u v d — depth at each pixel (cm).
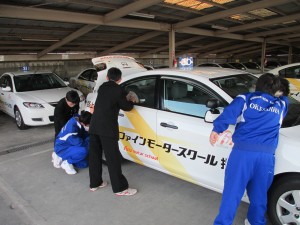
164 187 343
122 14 839
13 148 511
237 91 300
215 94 285
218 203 304
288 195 233
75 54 1547
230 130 259
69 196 330
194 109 297
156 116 321
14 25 862
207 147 276
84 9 841
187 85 309
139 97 348
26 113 604
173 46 1182
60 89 688
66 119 436
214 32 1445
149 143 332
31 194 337
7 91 681
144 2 763
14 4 712
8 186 359
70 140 389
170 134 307
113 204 309
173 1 859
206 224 268
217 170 271
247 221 255
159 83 330
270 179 226
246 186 233
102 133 305
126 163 418
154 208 298
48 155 470
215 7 959
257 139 217
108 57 575
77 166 412
